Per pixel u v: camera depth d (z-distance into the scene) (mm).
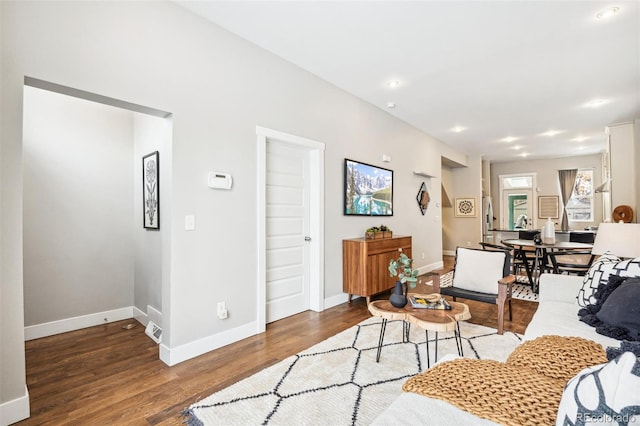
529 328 2090
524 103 4699
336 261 4121
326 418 1787
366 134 4656
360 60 3430
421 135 6176
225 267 2850
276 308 3518
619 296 1968
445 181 8602
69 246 3271
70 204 3285
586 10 2578
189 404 1956
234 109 2932
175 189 2508
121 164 3650
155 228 3164
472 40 3029
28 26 1865
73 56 2021
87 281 3385
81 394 2072
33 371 2385
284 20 2732
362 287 4031
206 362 2510
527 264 5109
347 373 2285
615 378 737
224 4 2529
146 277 3398
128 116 3719
